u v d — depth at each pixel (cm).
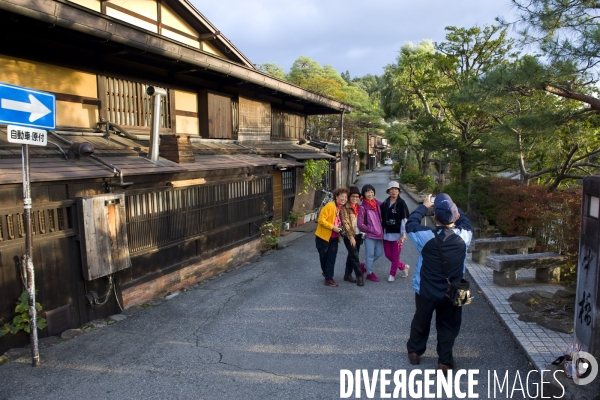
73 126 625
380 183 3173
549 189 896
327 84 2934
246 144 1106
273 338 475
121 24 568
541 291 574
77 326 491
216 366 407
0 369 391
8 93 362
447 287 373
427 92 1894
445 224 385
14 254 417
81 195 489
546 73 643
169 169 621
